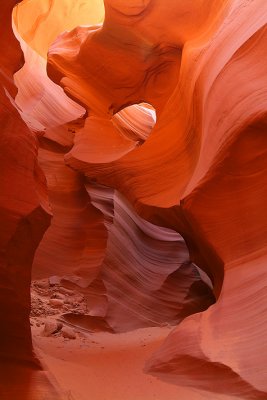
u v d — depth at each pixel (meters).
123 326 10.59
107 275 11.23
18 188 4.34
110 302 10.77
